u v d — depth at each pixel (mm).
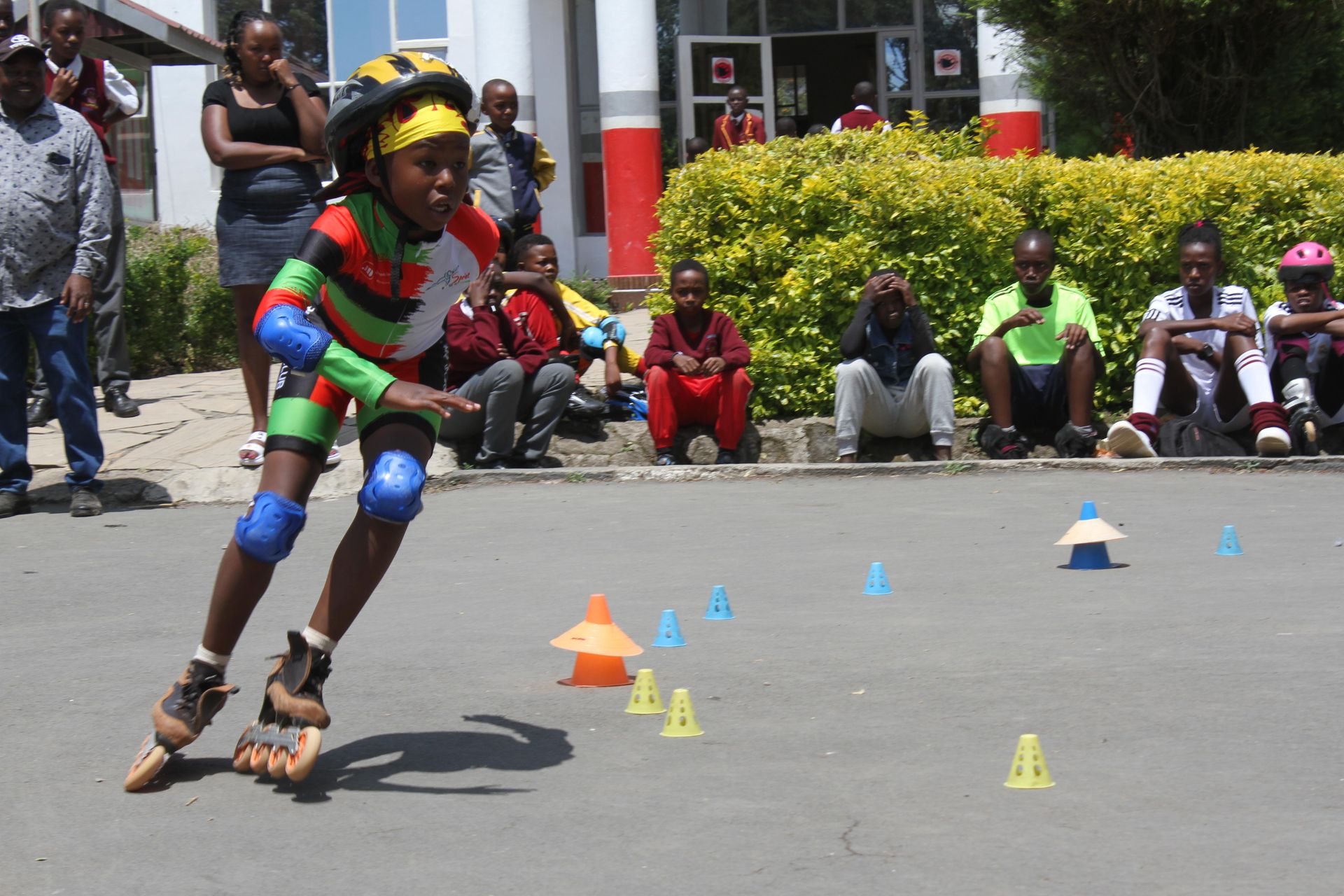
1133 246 10750
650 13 18250
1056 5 12938
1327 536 7086
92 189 8109
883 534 7371
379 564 3840
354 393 3650
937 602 5855
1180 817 3441
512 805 3658
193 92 19875
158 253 13938
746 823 3480
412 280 3969
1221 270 10156
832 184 10383
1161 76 13250
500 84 10406
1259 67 13188
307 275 3732
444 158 3781
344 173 3918
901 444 10102
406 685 4824
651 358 9633
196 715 3863
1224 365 9664
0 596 6344
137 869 3293
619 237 18469
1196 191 10844
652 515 7988
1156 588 6016
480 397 9180
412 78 3730
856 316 9680
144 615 5957
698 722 4348
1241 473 9156
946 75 22109
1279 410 9445
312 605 6055
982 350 9828
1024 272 9875
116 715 4543
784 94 23828
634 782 3814
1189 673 4703
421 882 3174
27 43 7922
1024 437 10273
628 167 18297
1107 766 3826
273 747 3770
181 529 7926
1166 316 10000
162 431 10164
